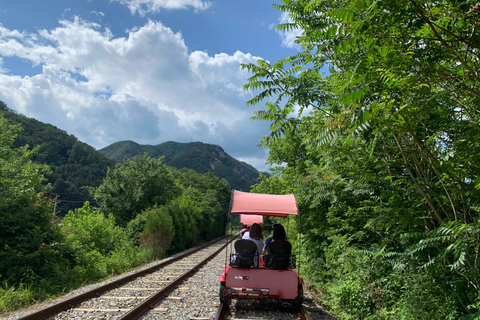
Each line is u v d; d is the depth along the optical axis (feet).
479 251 14.57
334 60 19.39
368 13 11.68
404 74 13.20
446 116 14.90
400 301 20.45
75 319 20.15
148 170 131.13
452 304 17.21
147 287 30.66
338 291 24.63
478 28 10.78
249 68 20.20
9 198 42.57
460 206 16.98
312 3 16.46
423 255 19.52
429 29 11.87
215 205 212.84
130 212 123.85
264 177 109.40
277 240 24.00
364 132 13.24
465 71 12.68
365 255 24.72
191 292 28.91
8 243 38.37
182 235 93.81
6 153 55.42
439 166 14.33
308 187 30.60
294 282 23.15
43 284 36.37
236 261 23.53
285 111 20.51
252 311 23.16
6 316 22.57
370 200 23.54
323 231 35.91
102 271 47.80
